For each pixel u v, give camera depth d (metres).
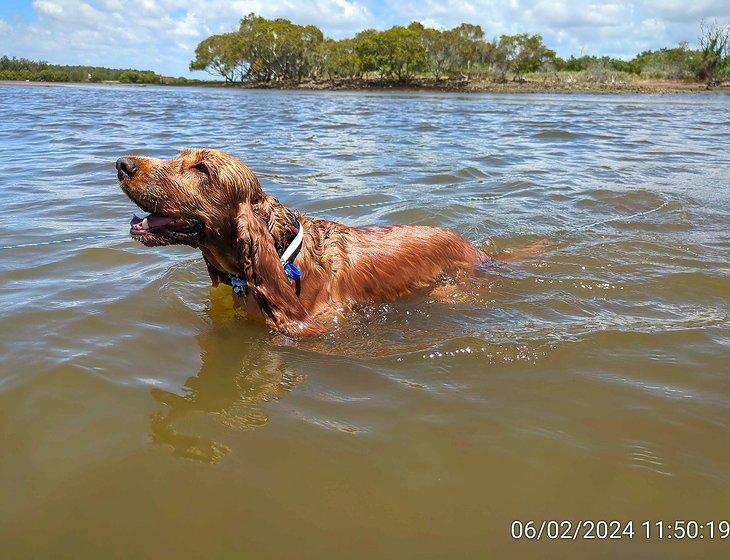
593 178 2.24
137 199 0.92
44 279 1.12
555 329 0.96
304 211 1.67
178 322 0.98
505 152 2.98
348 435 0.67
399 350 0.91
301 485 0.59
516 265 1.28
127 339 0.90
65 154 2.65
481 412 0.72
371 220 1.59
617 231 1.52
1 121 4.38
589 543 0.52
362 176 2.21
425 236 1.21
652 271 1.24
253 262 0.96
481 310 1.07
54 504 0.56
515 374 0.82
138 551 0.51
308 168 2.37
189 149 0.98
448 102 9.34
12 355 0.83
